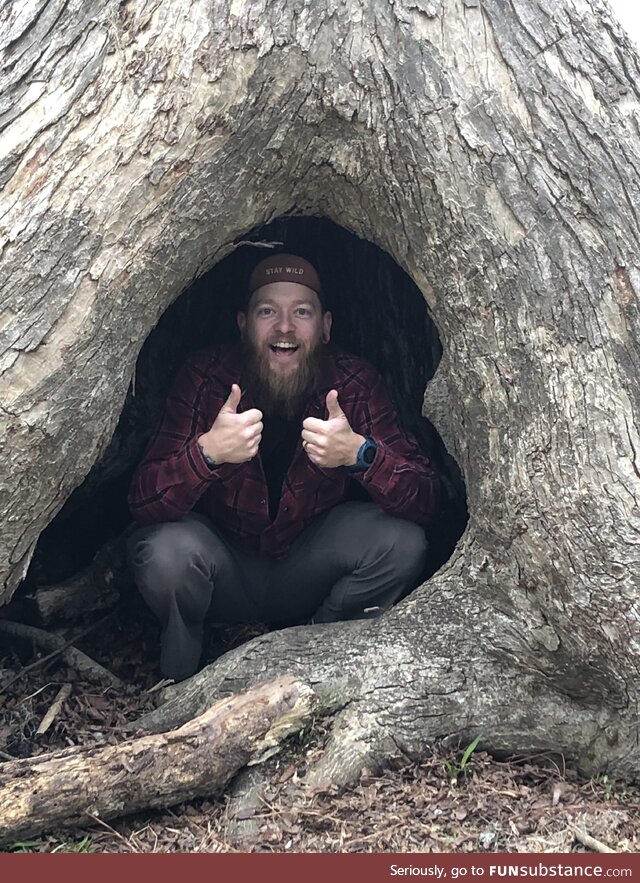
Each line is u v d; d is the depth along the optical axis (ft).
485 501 4.58
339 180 4.69
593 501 4.19
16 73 4.37
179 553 5.27
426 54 4.38
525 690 4.62
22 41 4.42
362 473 5.26
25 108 4.33
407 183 4.50
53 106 4.31
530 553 4.40
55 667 5.78
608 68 4.49
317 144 4.55
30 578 6.75
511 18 4.45
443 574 4.93
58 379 4.27
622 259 4.33
